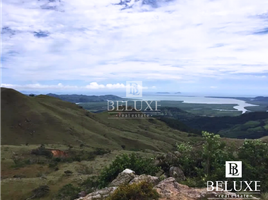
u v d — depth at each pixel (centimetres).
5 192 3009
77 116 11531
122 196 769
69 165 5147
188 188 879
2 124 8812
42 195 2895
